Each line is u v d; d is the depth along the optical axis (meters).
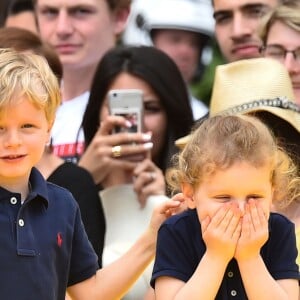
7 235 16.28
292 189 18.52
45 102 16.42
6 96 16.06
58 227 16.77
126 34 32.44
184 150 17.22
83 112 26.28
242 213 16.25
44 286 16.31
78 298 17.58
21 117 16.19
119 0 28.28
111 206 22.00
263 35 23.56
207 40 31.75
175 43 31.44
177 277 16.81
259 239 16.23
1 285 16.06
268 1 26.42
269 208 16.67
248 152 16.41
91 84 24.64
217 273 16.25
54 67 22.67
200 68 32.41
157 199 21.94
